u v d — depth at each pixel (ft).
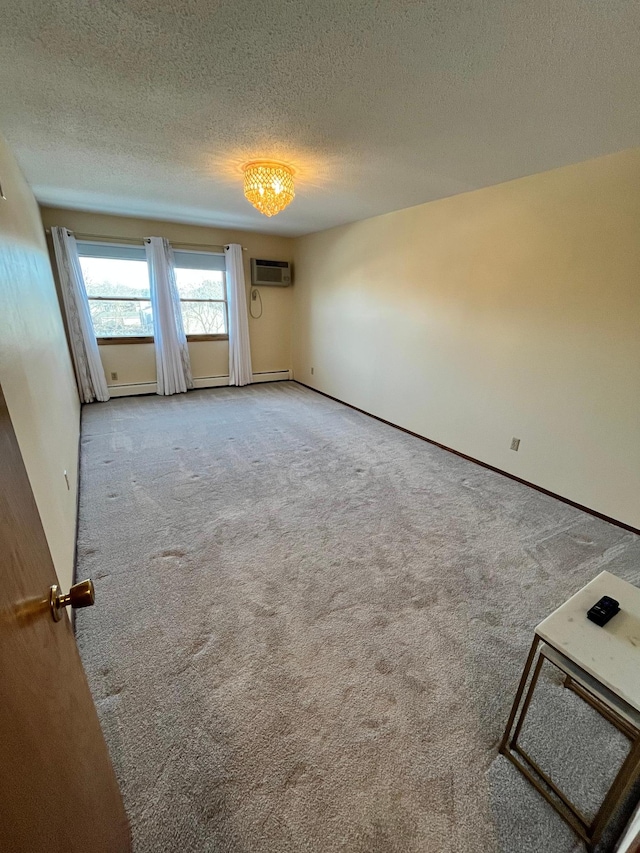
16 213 7.08
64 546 5.55
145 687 4.33
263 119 5.89
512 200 8.89
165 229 15.25
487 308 9.92
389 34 3.89
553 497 8.96
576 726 4.07
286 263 18.35
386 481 9.55
